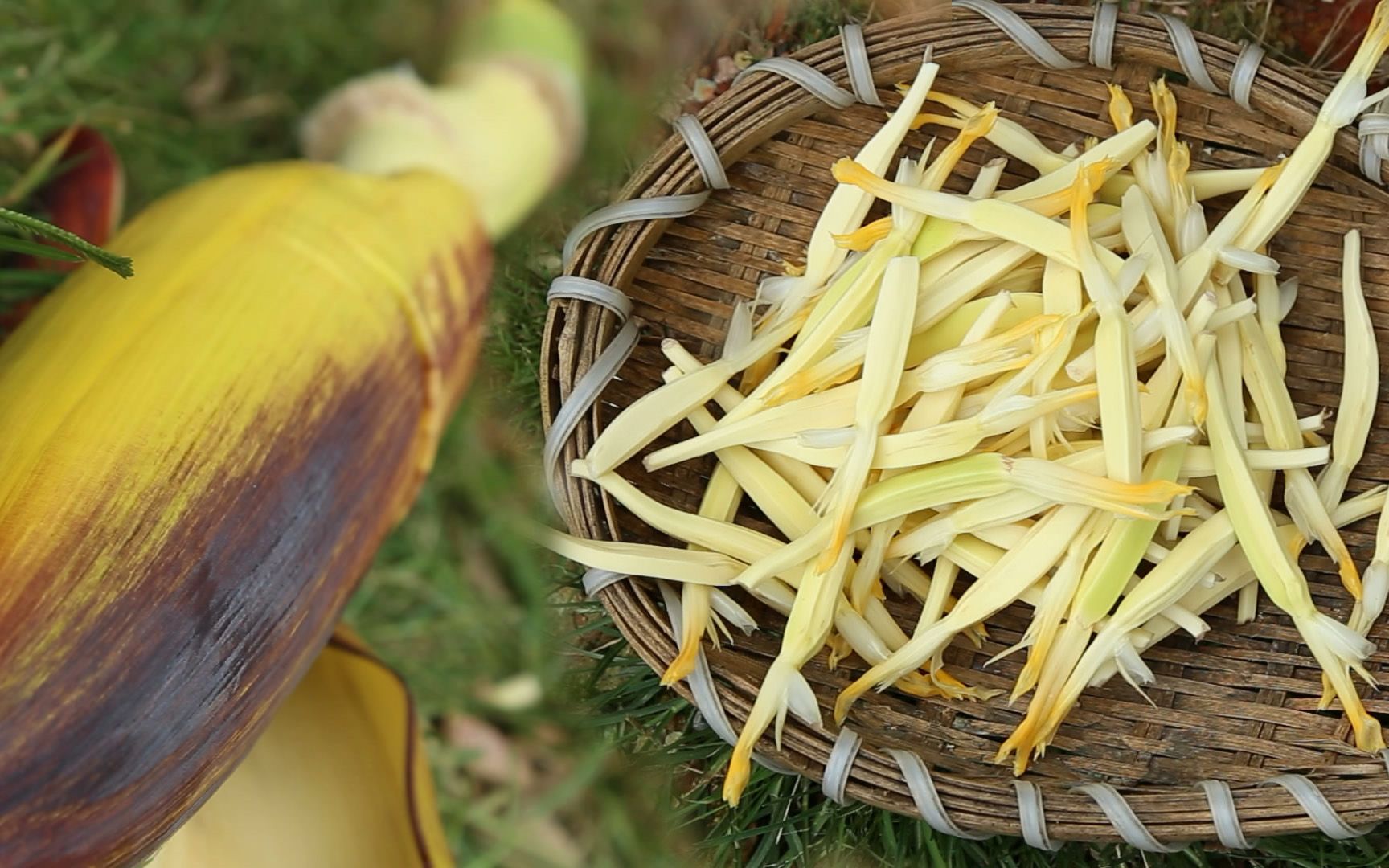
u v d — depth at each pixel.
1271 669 0.94
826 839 1.03
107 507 0.76
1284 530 0.94
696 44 1.07
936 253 0.94
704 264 0.96
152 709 0.76
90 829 0.75
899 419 0.95
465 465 1.04
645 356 0.96
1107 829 0.90
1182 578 0.92
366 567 0.80
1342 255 0.95
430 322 0.82
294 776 0.88
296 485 0.78
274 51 1.00
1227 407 0.93
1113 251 0.95
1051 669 0.93
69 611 0.75
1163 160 0.94
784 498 0.94
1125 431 0.91
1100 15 0.93
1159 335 0.92
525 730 1.04
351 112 0.96
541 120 0.97
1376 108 0.95
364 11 0.99
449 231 0.84
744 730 0.92
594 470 0.93
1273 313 0.94
